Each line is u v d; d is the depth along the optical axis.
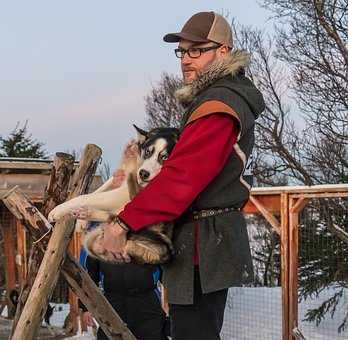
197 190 2.07
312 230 7.73
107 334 2.65
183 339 2.29
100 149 2.66
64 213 2.45
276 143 12.26
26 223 2.44
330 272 7.80
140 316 4.69
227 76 2.25
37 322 2.27
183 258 2.26
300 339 6.52
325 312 7.88
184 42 2.37
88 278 2.57
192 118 2.14
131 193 2.54
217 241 2.23
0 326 8.81
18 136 19.50
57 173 2.57
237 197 2.28
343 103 10.85
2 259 10.56
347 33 10.71
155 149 2.58
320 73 11.11
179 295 2.25
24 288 2.48
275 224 6.82
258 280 10.48
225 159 2.13
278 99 12.96
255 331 7.74
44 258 2.34
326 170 11.05
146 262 2.24
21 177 8.41
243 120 2.15
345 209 7.58
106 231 2.14
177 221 2.29
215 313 2.29
